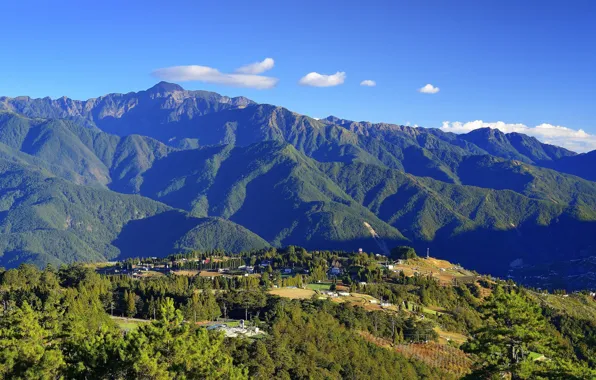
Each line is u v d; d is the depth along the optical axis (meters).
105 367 66.75
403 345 154.75
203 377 67.25
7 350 70.12
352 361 122.69
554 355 56.72
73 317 98.56
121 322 149.88
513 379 56.41
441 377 131.62
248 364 100.25
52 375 69.00
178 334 71.31
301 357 114.94
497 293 58.88
